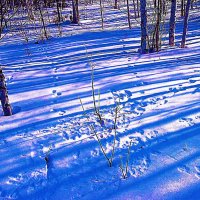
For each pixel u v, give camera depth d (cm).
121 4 3119
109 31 1675
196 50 1039
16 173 414
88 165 423
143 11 991
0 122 565
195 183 369
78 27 1923
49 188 382
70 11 2466
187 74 759
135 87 693
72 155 448
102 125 528
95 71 852
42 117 575
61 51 1226
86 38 1492
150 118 540
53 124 544
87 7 2981
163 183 374
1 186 390
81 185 384
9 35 1742
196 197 346
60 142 484
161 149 446
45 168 421
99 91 682
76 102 631
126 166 399
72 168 418
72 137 496
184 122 517
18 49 1357
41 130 526
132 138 481
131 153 442
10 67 1025
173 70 802
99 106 601
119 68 862
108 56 1045
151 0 2422
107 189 373
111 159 417
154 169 403
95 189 375
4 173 416
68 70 902
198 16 1980
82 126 530
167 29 1526
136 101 616
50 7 2978
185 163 409
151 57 977
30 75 889
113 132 504
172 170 397
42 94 700
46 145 478
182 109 564
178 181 375
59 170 416
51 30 1839
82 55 1109
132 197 355
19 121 565
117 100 627
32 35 1705
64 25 2034
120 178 391
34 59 1127
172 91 655
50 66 984
